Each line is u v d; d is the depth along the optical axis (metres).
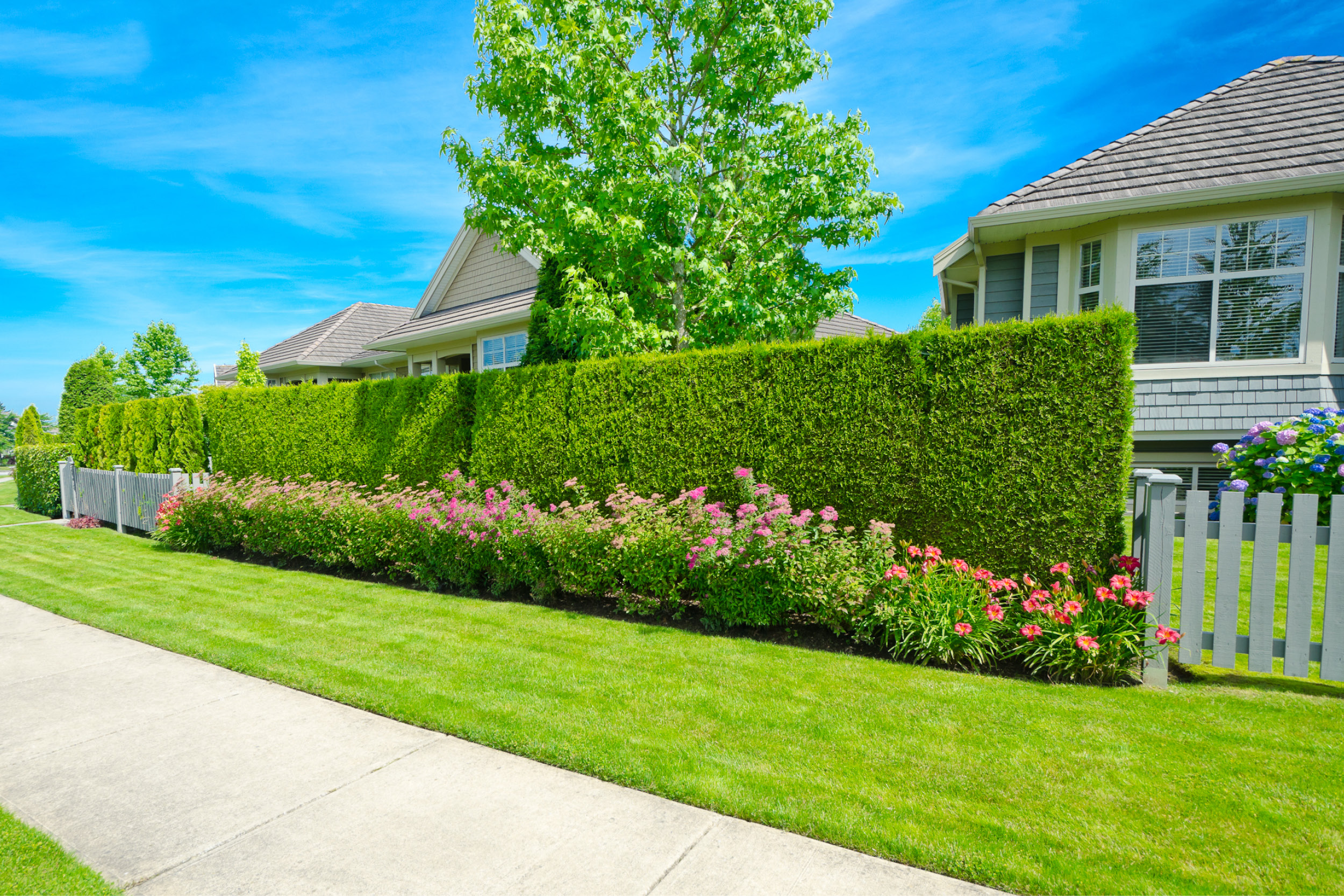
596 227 6.98
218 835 2.58
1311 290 7.81
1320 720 3.43
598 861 2.37
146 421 13.02
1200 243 8.28
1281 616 5.19
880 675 4.16
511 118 7.40
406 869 2.35
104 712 3.81
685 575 5.41
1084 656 3.96
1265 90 8.91
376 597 6.51
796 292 8.29
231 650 4.82
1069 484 4.45
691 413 6.07
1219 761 3.00
